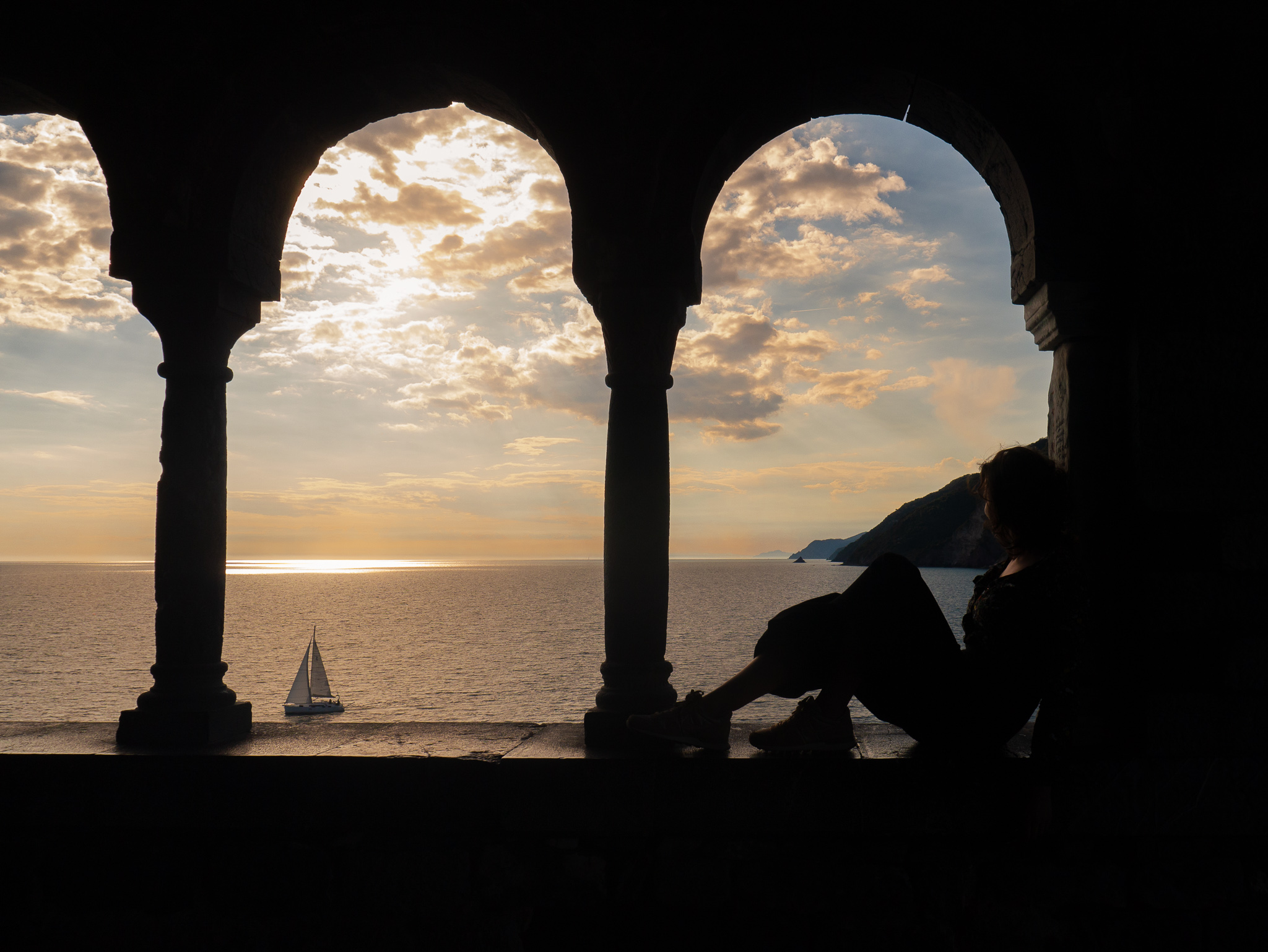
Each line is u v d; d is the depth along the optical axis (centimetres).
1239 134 259
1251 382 253
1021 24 271
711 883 248
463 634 10238
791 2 283
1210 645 249
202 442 296
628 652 280
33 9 300
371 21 291
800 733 244
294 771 256
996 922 244
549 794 250
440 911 254
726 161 302
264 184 314
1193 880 242
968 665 228
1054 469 235
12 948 261
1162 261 257
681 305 290
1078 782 243
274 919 258
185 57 296
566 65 290
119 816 259
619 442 284
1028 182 271
